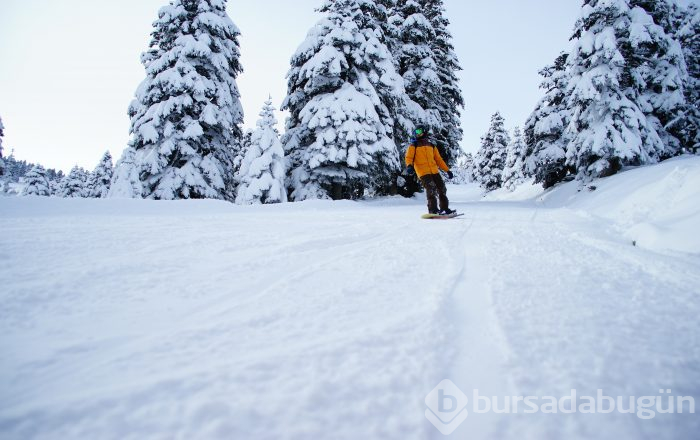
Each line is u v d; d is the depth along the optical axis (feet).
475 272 6.56
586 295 5.24
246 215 18.15
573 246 9.25
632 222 13.91
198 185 43.73
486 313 4.58
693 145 44.73
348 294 5.26
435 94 54.19
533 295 5.20
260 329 3.99
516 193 82.28
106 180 115.75
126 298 4.99
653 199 15.33
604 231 12.23
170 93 43.11
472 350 3.56
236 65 52.47
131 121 46.19
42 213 16.37
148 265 6.73
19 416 2.40
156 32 46.21
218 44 47.14
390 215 18.63
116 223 12.87
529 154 62.08
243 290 5.47
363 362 3.26
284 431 2.39
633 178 24.18
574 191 38.60
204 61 46.11
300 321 4.23
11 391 2.68
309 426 2.44
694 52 46.26
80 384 2.81
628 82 36.83
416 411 2.62
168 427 2.37
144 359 3.25
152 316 4.37
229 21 49.65
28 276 5.77
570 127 40.16
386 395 2.79
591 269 6.81
